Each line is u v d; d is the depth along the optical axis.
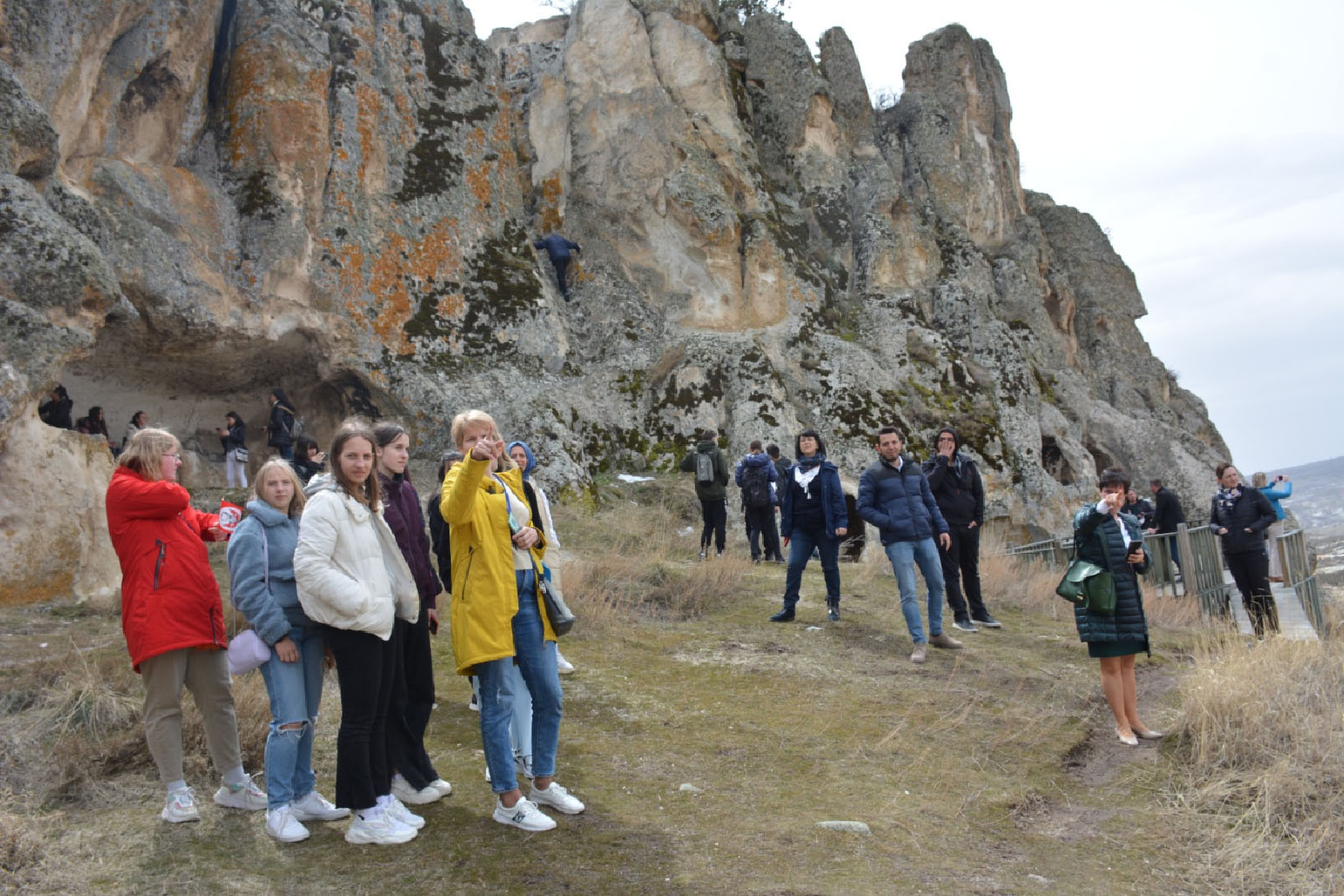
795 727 6.15
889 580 11.55
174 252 13.37
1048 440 21.16
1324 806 4.99
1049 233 29.70
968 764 5.71
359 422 4.41
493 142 18.23
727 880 3.94
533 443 15.24
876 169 22.47
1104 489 6.31
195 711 5.34
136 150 13.81
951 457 9.41
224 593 8.95
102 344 13.63
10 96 10.60
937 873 4.20
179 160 14.43
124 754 5.07
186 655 4.48
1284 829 4.80
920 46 26.75
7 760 4.91
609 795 4.86
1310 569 13.65
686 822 4.55
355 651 4.15
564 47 20.75
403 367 15.45
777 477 13.70
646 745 5.70
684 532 14.81
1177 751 6.04
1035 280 25.92
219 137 14.96
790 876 4.03
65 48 12.09
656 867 4.03
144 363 14.23
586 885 3.83
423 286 16.25
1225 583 13.35
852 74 24.36
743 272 18.94
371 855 4.05
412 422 15.27
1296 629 10.68
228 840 4.18
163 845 4.10
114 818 4.39
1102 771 5.85
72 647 7.16
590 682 6.88
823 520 9.09
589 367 17.80
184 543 4.52
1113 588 6.22
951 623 9.54
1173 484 22.81
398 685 4.64
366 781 4.14
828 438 17.41
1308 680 6.69
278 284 14.51
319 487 4.28
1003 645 8.70
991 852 4.54
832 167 22.33
